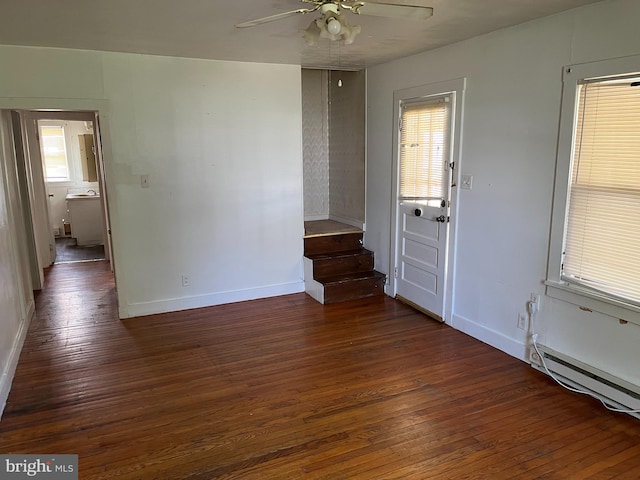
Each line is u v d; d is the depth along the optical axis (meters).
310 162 6.05
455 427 2.67
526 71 3.21
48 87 3.80
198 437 2.58
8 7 2.65
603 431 2.62
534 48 3.13
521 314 3.45
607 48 2.69
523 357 3.46
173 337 3.95
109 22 3.03
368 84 5.05
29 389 3.09
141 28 3.19
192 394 3.04
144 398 2.99
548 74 3.06
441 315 4.25
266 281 4.98
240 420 2.74
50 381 3.20
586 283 2.97
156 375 3.29
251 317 4.41
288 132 4.81
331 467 2.33
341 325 4.21
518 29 3.23
